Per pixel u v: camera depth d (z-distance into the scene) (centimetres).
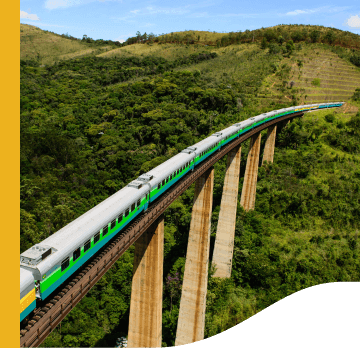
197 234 5303
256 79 15225
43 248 2152
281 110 10194
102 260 2628
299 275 6588
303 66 16825
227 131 6284
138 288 3859
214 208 7725
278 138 10825
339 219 7944
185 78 14262
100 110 12394
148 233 3703
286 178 9194
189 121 10700
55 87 15262
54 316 2081
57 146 9575
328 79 16000
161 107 11806
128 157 9475
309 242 7438
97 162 9812
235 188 6575
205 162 5194
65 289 2264
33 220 6462
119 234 3203
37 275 2003
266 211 8306
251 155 8006
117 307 5975
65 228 2533
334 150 10388
